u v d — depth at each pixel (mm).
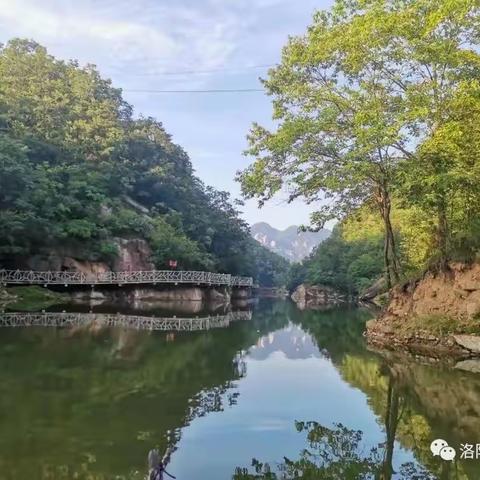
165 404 11734
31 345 19203
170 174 71312
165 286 52969
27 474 7684
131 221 55344
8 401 11453
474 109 18188
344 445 9367
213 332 27422
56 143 56656
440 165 18234
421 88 19250
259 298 89750
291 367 17031
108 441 9188
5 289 40500
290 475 7984
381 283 63469
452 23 18734
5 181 40531
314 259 92938
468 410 11672
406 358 18875
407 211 34906
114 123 64500
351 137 21484
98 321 29812
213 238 73688
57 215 46875
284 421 10773
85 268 48344
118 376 14453
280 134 21859
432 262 22219
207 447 9133
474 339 18766
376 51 19922
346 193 25125
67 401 11633
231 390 13398
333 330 30531
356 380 14906
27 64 64000
